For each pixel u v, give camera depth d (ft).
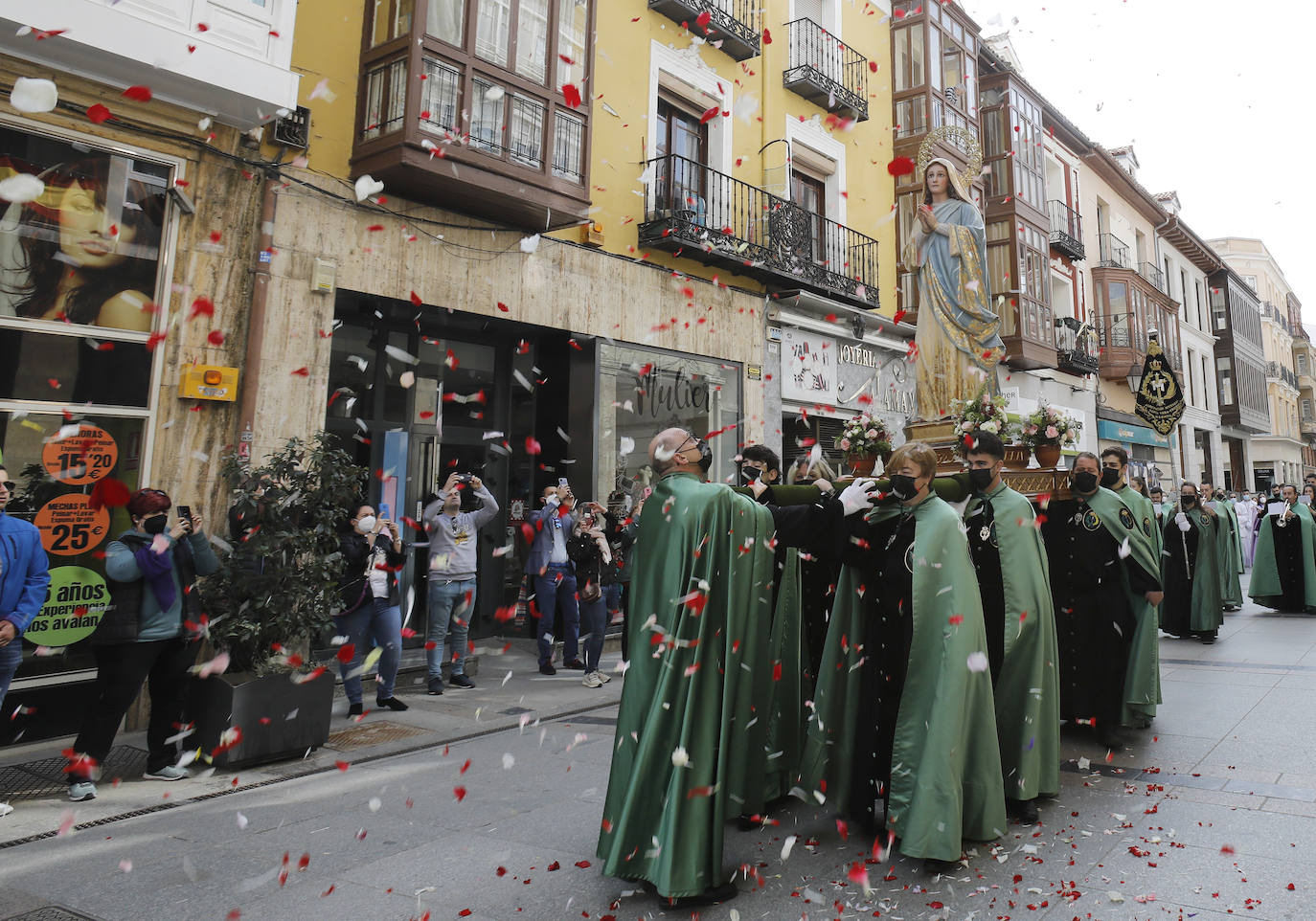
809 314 42.86
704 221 37.19
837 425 45.24
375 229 23.22
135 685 14.75
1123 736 17.08
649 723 10.00
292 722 16.52
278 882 10.43
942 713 10.59
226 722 15.69
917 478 11.42
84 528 18.93
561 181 28.32
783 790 13.33
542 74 28.40
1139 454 80.23
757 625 10.60
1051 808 12.71
